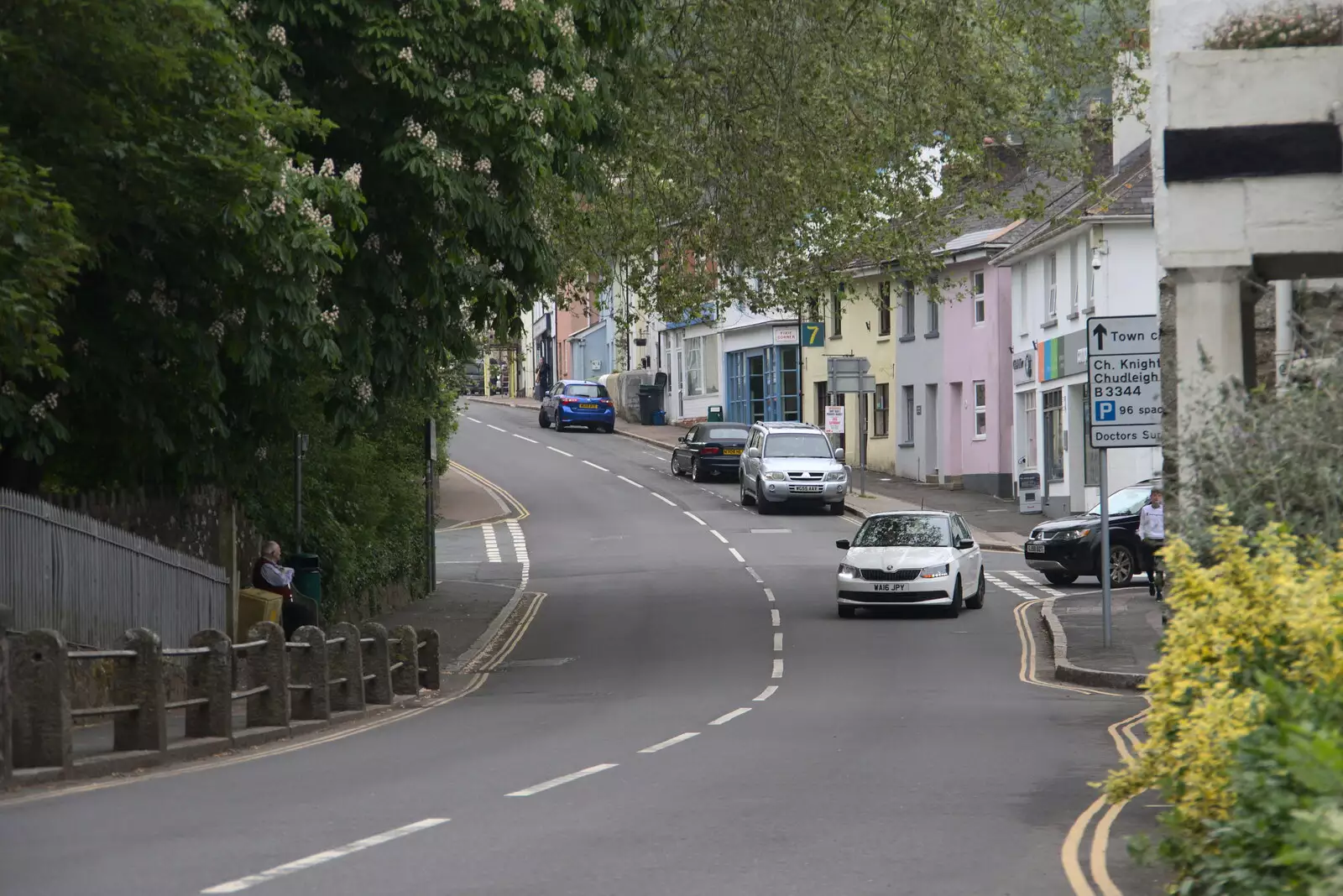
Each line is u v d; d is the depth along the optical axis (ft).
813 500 264.72
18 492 97.19
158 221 89.56
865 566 154.61
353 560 154.20
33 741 69.26
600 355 544.62
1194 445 56.85
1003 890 44.47
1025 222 286.05
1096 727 85.87
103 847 51.34
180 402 103.04
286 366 103.40
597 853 49.85
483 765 73.10
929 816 57.26
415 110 100.89
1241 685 44.19
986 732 83.97
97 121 80.69
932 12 143.64
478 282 110.11
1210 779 41.88
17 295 68.95
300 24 98.73
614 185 154.71
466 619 163.12
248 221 85.15
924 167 158.81
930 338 317.63
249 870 46.93
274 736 88.17
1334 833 31.81
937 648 133.59
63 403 99.76
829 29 143.23
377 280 106.93
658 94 144.25
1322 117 67.41
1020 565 205.16
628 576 196.44
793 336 372.99
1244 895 37.65
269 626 89.92
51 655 69.51
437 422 192.65
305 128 89.97
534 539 241.76
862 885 45.09
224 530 123.95
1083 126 165.07
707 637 144.25
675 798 61.82
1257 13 82.23
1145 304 239.30
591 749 78.69
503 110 97.60
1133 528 176.76
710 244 155.02
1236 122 68.03
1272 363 82.38
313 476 149.28
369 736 89.71
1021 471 280.10
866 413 348.59
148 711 75.87
